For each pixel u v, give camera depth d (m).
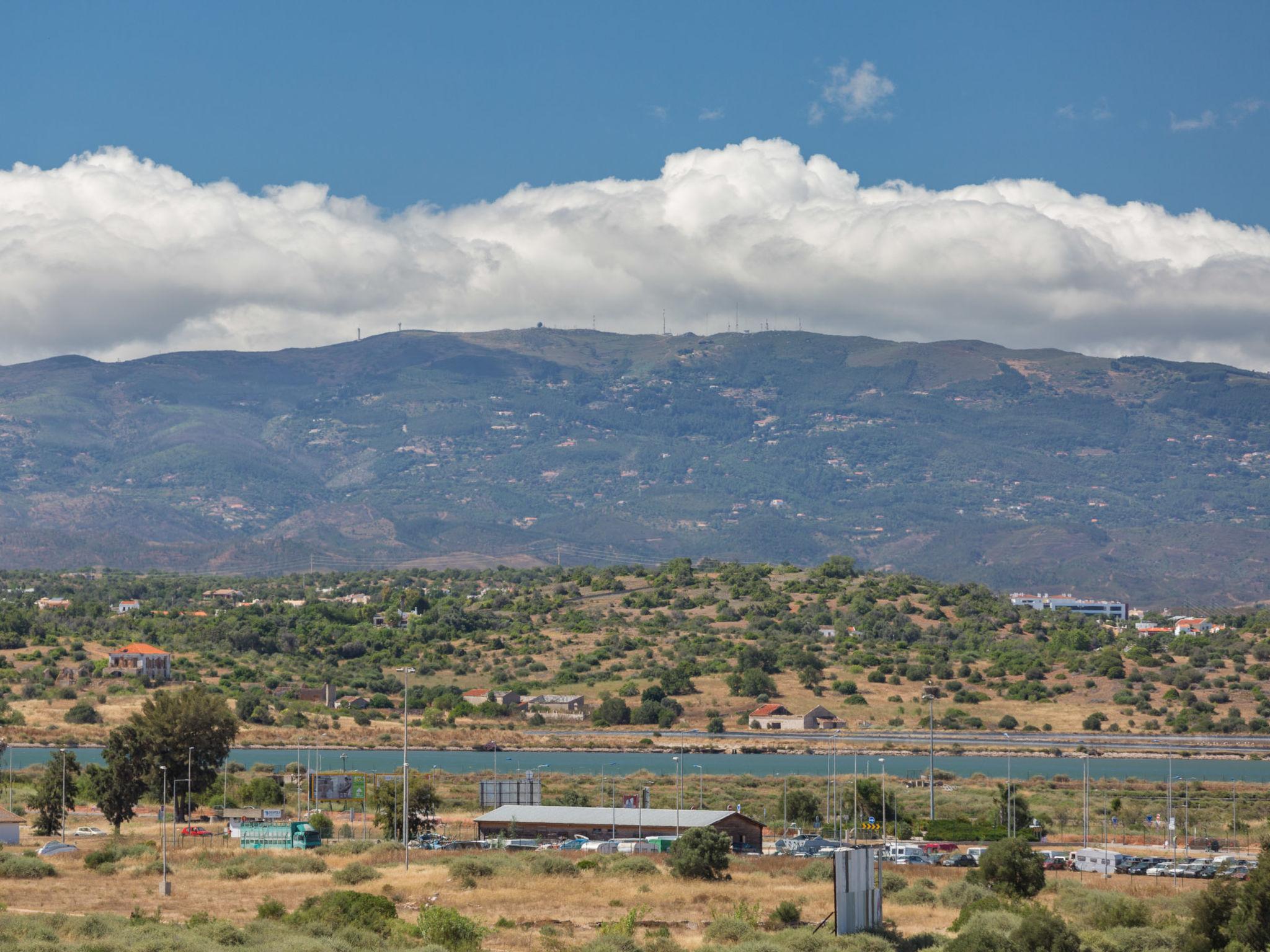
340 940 198.25
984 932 189.75
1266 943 181.25
